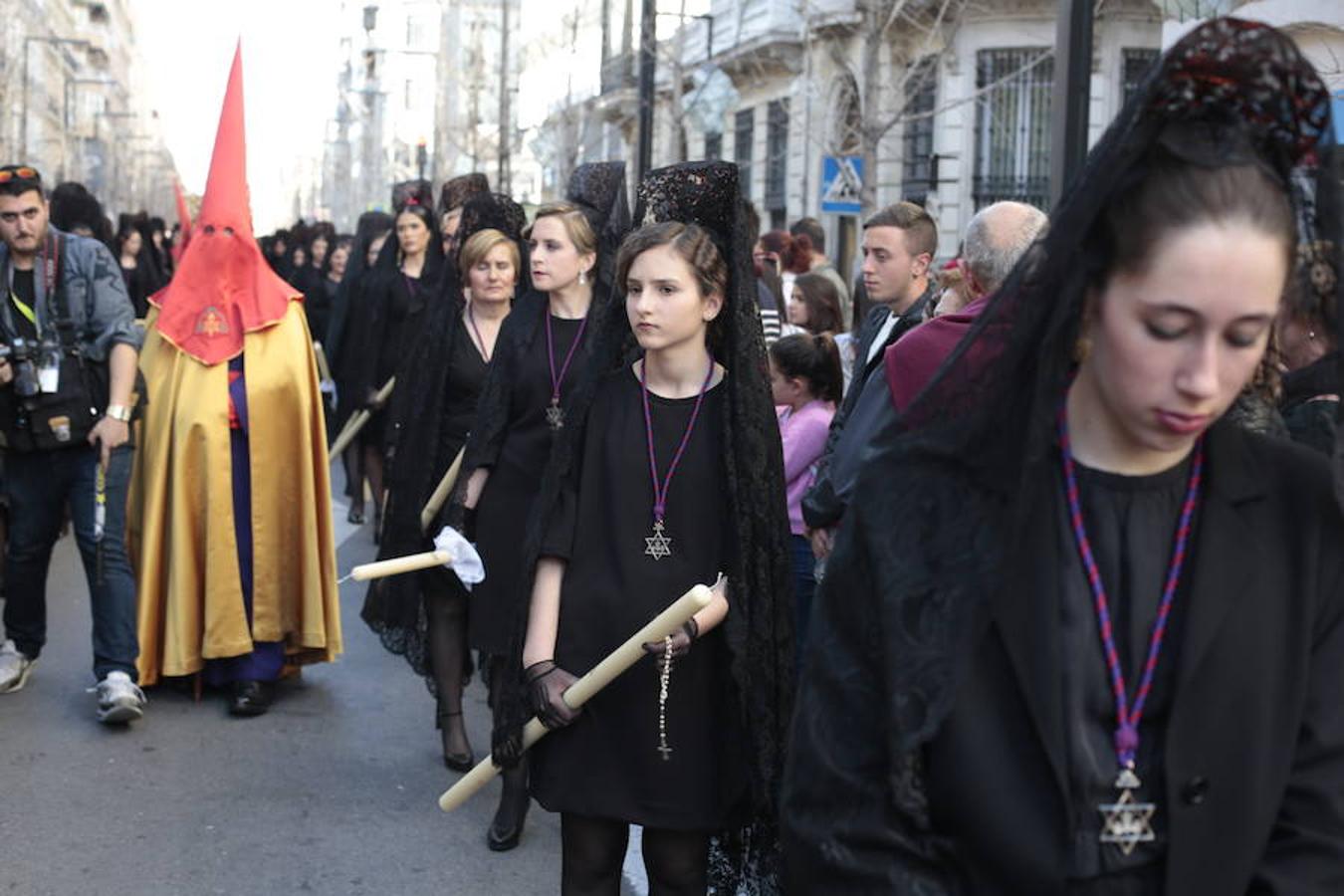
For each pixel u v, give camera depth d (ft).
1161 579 5.49
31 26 178.70
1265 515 5.48
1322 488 5.51
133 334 19.04
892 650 5.38
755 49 84.33
